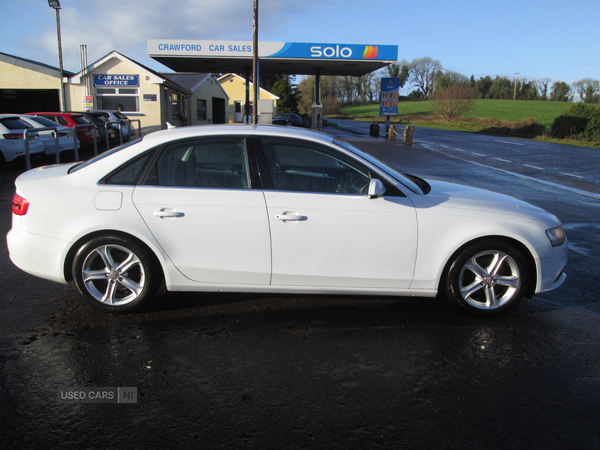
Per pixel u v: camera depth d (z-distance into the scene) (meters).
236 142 3.50
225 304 3.85
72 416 2.37
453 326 3.55
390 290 3.55
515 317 3.76
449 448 2.21
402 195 3.52
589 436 2.32
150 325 3.42
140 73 21.16
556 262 3.62
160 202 3.38
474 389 2.72
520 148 23.45
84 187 3.43
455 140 28.50
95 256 3.48
